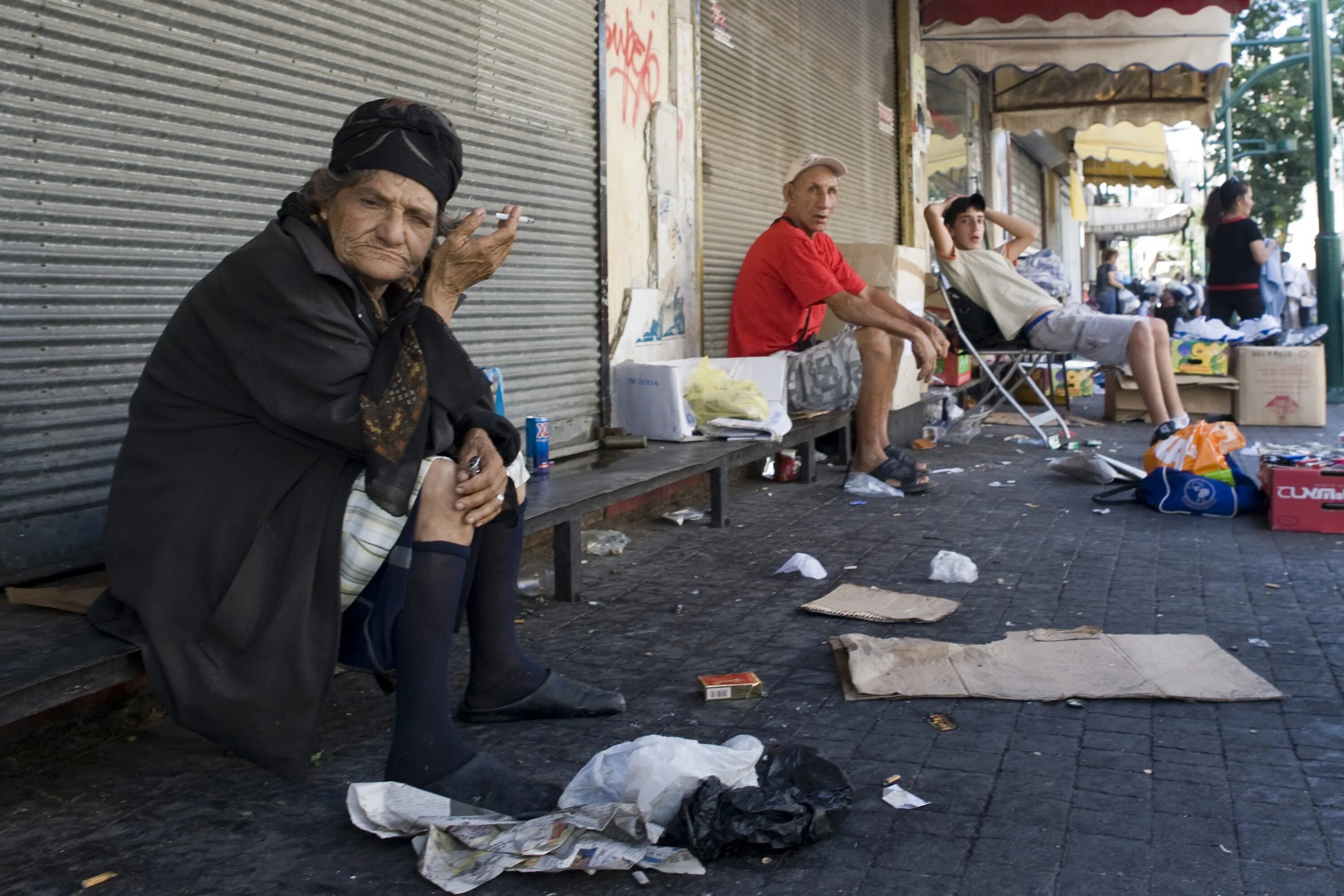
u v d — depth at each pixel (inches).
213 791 95.7
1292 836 84.3
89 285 117.3
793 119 317.4
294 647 86.1
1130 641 129.6
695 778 85.9
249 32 137.0
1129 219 1132.5
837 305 232.8
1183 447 215.2
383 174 90.4
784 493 243.9
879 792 93.3
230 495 88.0
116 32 119.7
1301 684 117.6
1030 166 738.8
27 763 100.7
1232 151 920.9
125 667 87.3
